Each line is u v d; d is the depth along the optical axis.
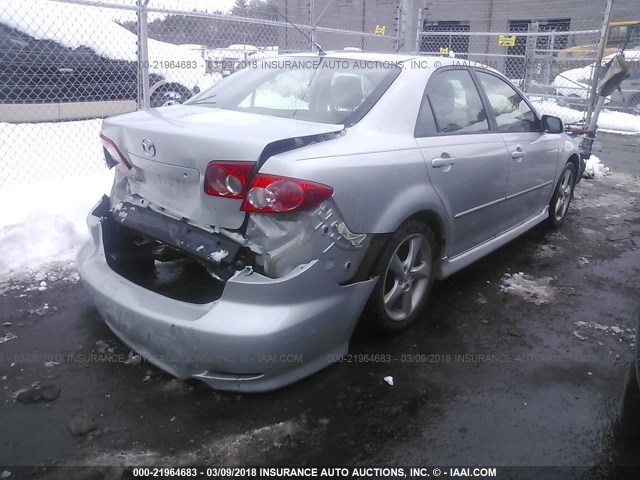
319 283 2.50
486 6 22.06
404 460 2.30
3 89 7.01
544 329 3.43
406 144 3.01
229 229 2.48
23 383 2.71
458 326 3.42
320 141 2.64
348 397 2.67
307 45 8.51
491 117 3.95
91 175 5.93
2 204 4.55
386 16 20.52
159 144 2.58
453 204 3.35
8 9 7.15
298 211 2.38
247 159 2.37
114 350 3.02
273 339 2.36
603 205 6.68
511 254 4.78
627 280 4.27
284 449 2.34
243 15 7.61
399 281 3.11
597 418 2.59
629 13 19.38
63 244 4.34
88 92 7.73
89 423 2.44
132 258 3.19
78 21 7.67
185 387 2.70
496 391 2.77
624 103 14.72
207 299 2.82
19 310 3.43
